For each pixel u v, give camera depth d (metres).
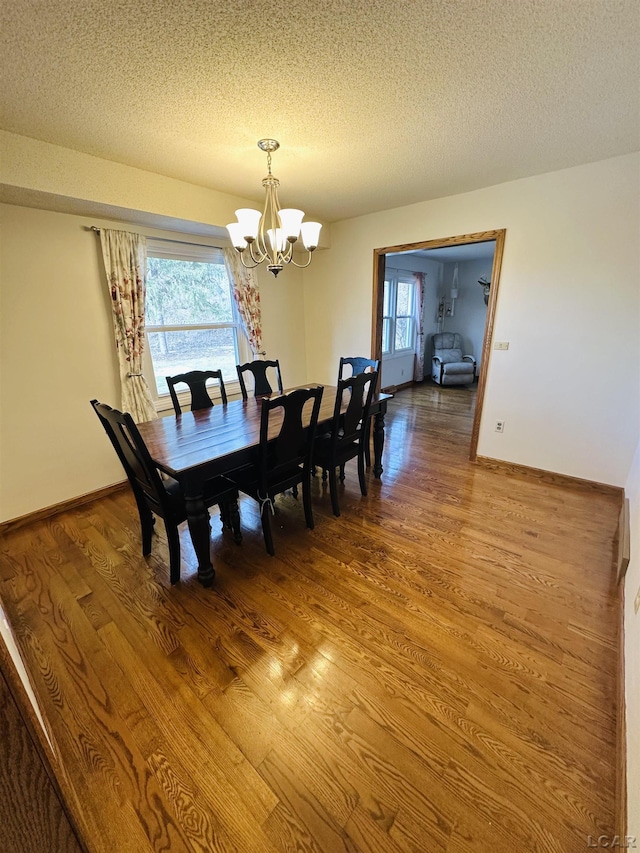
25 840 0.71
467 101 1.73
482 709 1.33
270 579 2.01
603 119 1.91
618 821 1.01
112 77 1.50
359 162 2.41
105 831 1.04
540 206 2.75
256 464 2.14
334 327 4.40
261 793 1.11
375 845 1.00
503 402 3.26
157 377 3.34
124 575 2.07
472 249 5.70
